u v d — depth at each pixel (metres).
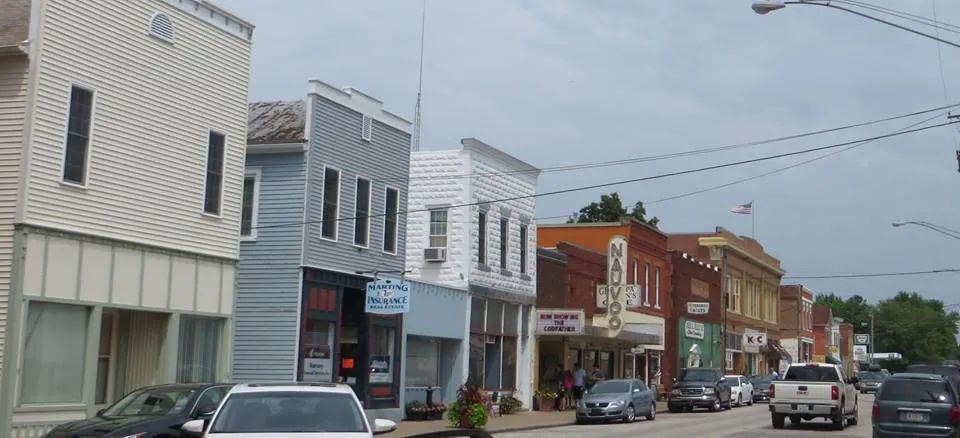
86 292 20.89
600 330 43.78
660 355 56.12
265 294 28.89
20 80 19.81
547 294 43.25
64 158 20.41
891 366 141.75
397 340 32.53
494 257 38.41
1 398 19.06
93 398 21.03
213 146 24.77
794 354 94.56
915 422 24.34
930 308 148.88
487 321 38.16
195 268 23.98
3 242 19.50
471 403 30.39
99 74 21.25
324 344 29.77
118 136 21.73
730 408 49.47
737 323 73.12
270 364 28.56
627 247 49.56
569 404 42.75
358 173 31.30
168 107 23.22
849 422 35.34
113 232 21.58
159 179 22.91
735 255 73.31
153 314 23.23
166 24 23.14
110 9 21.56
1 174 19.67
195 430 11.97
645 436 28.31
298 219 28.83
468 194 36.44
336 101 30.22
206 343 24.59
